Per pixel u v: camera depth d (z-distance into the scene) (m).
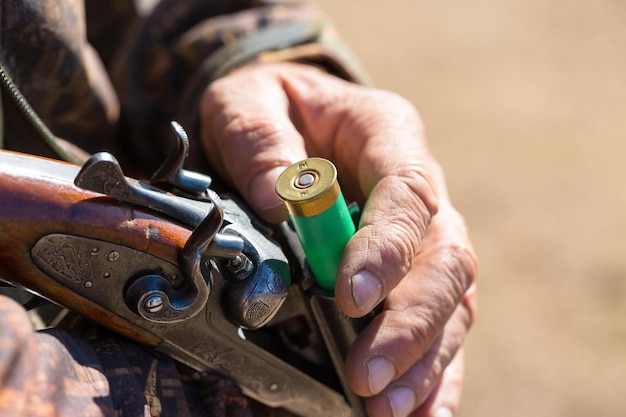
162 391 0.92
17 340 0.69
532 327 3.38
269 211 1.12
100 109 1.44
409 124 1.28
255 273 0.93
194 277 0.85
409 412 1.16
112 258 0.83
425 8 5.69
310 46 1.61
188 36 1.61
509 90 4.84
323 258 0.99
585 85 4.87
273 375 1.07
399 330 1.07
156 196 0.85
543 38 5.31
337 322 1.04
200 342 0.96
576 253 3.72
